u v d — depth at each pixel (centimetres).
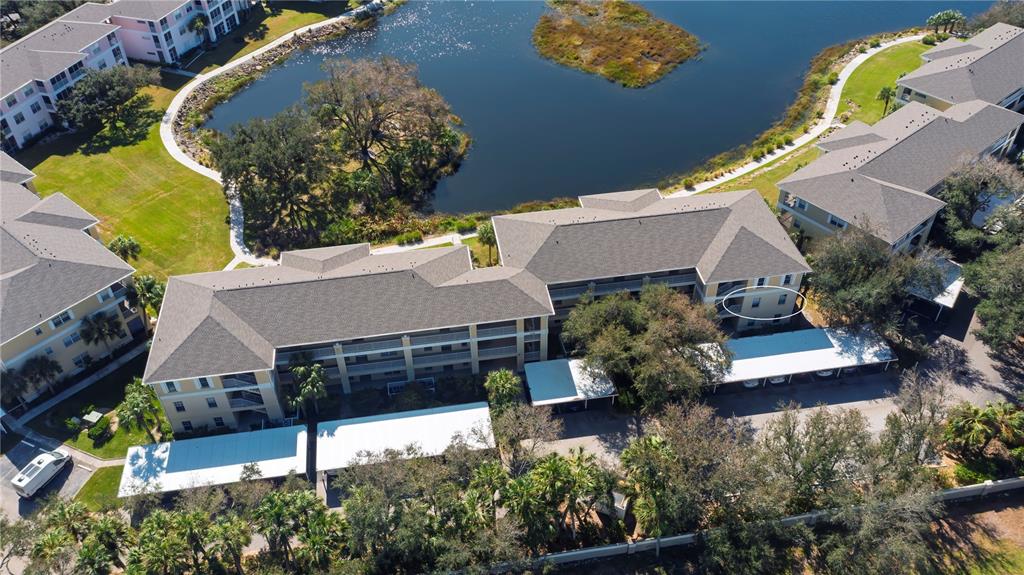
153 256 9344
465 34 15100
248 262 9312
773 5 15862
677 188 10588
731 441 6612
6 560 6006
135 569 5559
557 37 14638
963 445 6794
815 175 8831
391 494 5928
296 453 6738
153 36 13350
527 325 7475
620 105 12631
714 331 7162
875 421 7162
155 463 6675
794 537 6116
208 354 6750
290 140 9794
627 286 7981
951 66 11019
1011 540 6203
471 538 5875
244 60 14025
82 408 7456
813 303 8438
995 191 8638
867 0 16025
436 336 7288
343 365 7338
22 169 9262
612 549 6106
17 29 13612
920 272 7681
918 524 5719
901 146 9125
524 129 12006
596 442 7062
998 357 7762
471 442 6775
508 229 8331
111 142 11538
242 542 5762
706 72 13500
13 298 7225
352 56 14375
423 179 10938
